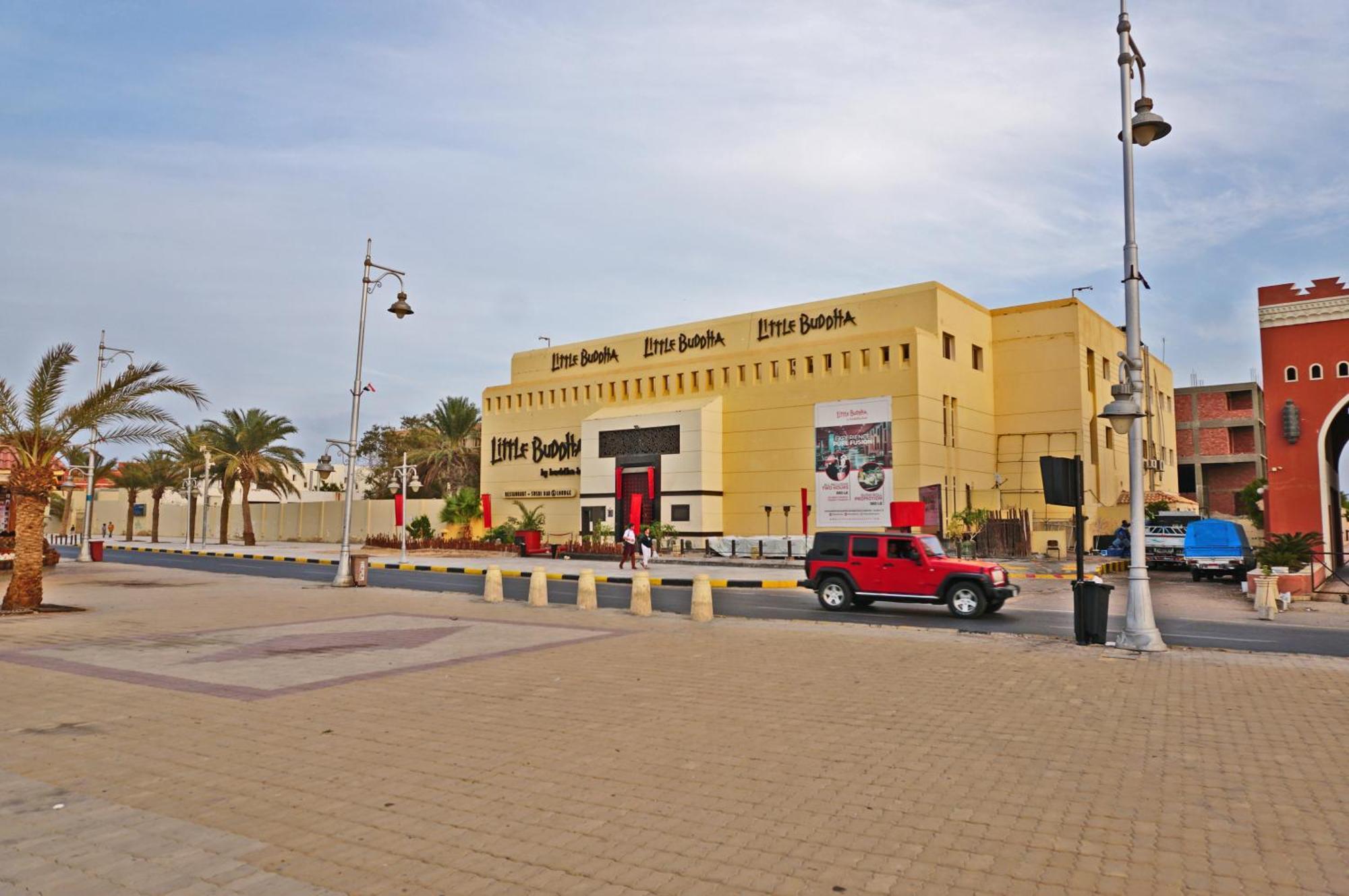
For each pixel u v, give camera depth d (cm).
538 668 1126
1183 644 1420
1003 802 593
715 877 468
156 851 505
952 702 917
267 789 620
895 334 3800
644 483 4381
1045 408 4244
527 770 667
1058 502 1387
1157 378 5441
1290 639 1476
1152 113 1339
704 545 4122
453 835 530
